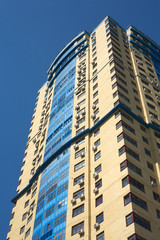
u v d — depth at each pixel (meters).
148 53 81.12
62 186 52.94
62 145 60.81
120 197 41.47
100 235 40.44
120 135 49.34
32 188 63.16
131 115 54.41
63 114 68.62
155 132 55.16
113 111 54.38
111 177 45.31
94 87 66.38
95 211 44.00
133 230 36.53
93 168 50.22
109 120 54.09
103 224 41.09
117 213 40.16
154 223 39.38
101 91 62.84
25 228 56.91
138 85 65.25
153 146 51.47
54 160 60.31
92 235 41.50
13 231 60.44
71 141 58.44
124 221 38.44
